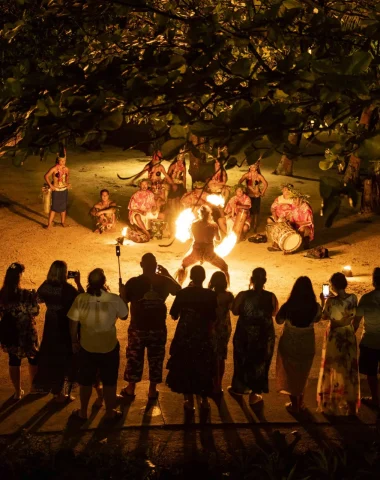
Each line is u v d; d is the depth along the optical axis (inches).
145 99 124.0
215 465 270.1
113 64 133.8
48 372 311.7
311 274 550.6
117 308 295.3
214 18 140.9
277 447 284.4
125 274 542.9
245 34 137.1
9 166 919.7
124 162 976.9
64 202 660.7
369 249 616.7
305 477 253.3
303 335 305.7
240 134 111.3
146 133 1100.5
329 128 119.5
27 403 321.7
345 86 108.9
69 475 261.1
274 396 333.7
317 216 721.0
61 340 311.6
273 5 135.4
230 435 294.5
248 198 637.9
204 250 478.3
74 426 299.7
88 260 575.8
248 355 311.3
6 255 582.9
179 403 322.7
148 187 637.9
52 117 116.0
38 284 517.0
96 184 839.7
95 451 277.7
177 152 117.1
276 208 620.4
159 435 293.7
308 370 309.7
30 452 274.7
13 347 315.9
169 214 637.9
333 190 107.3
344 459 268.8
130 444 285.1
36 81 120.9
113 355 298.7
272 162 981.8
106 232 652.7
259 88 120.3
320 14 137.8
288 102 125.6
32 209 725.9
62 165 656.4
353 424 306.0
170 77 123.3
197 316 304.7
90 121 116.4
